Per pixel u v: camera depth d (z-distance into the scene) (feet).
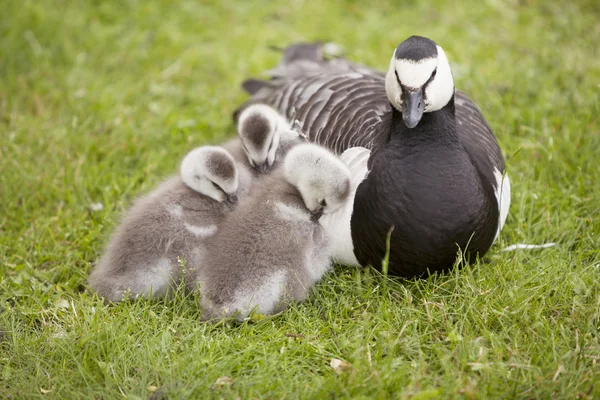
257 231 32.27
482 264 33.55
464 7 57.52
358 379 27.40
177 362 29.07
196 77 52.19
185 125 46.16
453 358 28.73
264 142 35.22
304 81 39.96
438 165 30.53
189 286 33.60
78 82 50.60
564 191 38.83
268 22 57.93
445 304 31.32
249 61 53.16
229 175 33.63
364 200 31.32
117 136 45.39
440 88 30.01
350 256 33.06
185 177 34.01
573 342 29.35
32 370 29.55
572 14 53.98
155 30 56.65
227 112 48.03
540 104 45.52
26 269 35.45
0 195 39.86
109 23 57.16
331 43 53.83
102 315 31.96
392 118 31.53
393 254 31.53
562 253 34.73
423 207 30.35
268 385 28.17
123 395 27.99
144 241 33.17
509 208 37.81
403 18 57.11
